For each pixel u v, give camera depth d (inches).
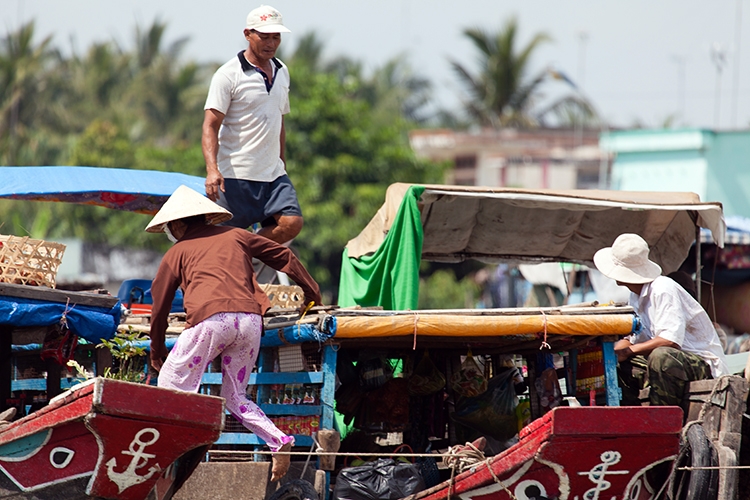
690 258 999.6
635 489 437.7
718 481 474.9
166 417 386.9
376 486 479.5
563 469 415.5
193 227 481.1
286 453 445.7
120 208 764.0
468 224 794.2
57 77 3334.2
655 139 2038.6
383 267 639.1
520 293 1331.2
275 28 571.5
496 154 3634.4
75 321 496.1
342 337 476.1
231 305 450.3
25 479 407.8
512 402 553.6
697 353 554.3
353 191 2267.5
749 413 537.6
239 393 459.8
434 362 601.0
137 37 3865.7
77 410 381.4
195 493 492.1
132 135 3422.7
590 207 671.8
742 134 1979.6
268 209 587.8
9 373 546.6
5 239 490.3
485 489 437.7
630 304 582.2
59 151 2992.1
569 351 562.6
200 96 3599.9
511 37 3641.7
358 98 3629.4
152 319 474.3
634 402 572.1
